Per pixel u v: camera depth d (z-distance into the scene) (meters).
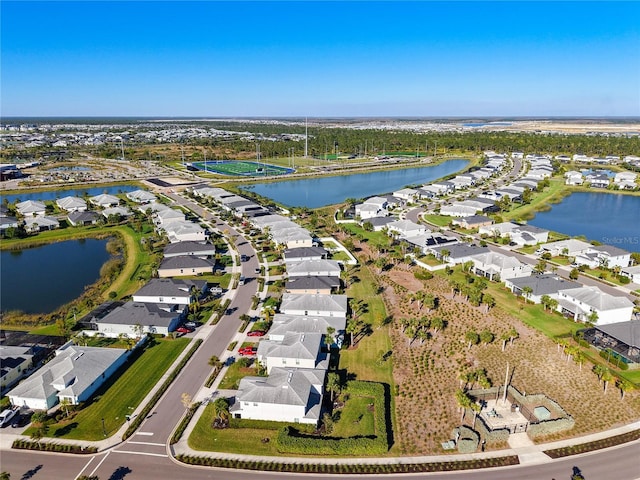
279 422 64.62
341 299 96.88
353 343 85.50
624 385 70.56
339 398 69.88
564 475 55.84
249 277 116.44
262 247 140.00
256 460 57.84
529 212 189.00
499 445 61.09
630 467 57.06
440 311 97.62
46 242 149.00
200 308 99.06
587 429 64.19
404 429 63.97
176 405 67.94
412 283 112.81
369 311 97.69
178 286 102.75
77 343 84.31
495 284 111.31
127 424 64.12
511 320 93.12
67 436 61.81
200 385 72.69
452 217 178.75
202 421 64.69
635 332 81.25
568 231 165.38
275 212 184.25
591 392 71.75
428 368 78.19
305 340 78.38
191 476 55.50
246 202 189.12
